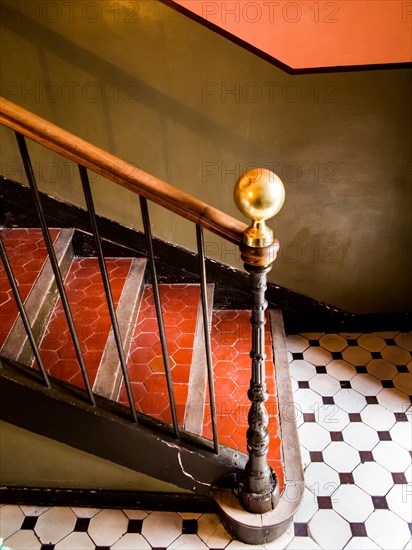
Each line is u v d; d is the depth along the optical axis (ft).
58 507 8.70
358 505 8.46
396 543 7.95
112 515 8.52
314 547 7.91
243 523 7.51
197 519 8.39
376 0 7.98
